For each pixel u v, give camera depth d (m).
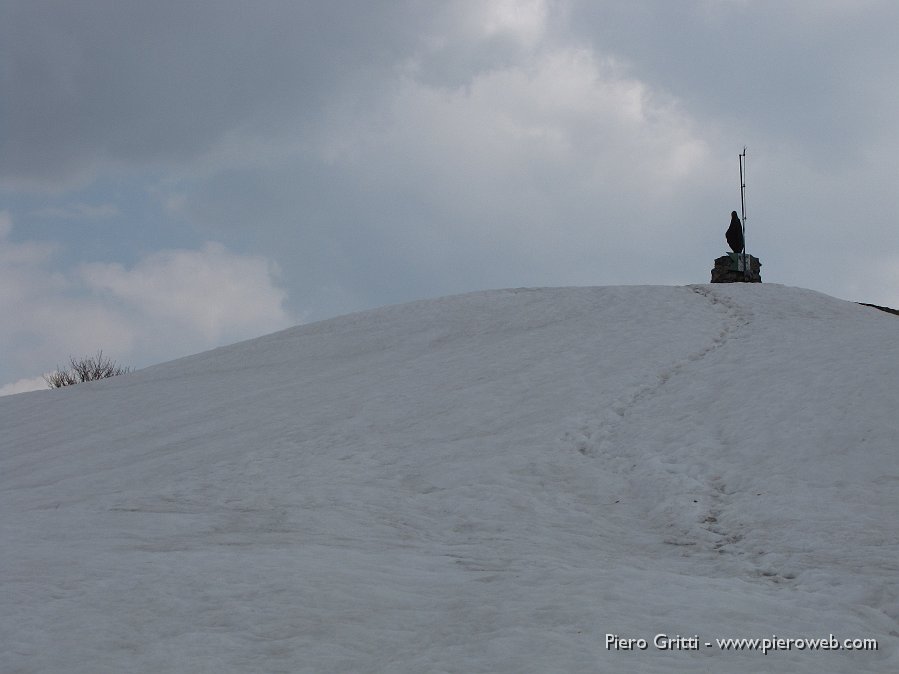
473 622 12.50
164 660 11.46
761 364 29.94
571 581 14.31
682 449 23.94
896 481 19.64
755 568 16.22
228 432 33.44
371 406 33.75
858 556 16.11
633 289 49.03
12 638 12.44
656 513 20.48
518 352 38.72
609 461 24.52
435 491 23.44
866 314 41.44
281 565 15.70
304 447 29.38
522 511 21.36
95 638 12.38
